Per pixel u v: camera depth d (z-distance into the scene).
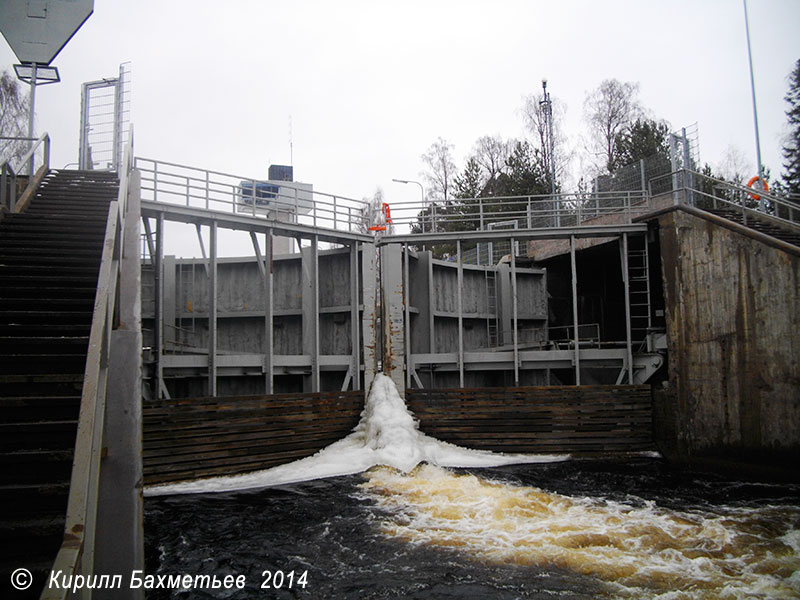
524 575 9.48
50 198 12.99
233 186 17.97
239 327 21.48
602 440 18.77
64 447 6.13
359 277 21.05
